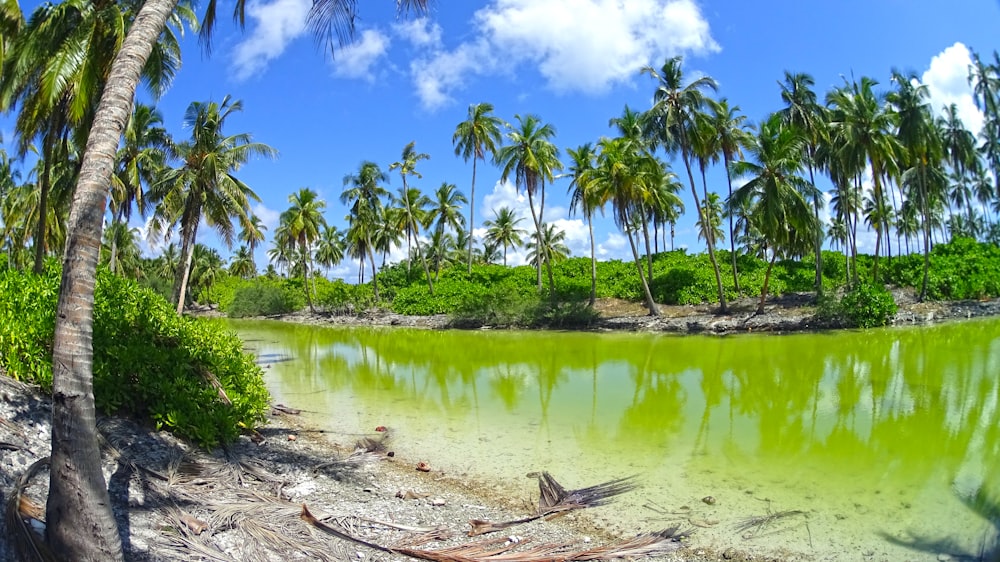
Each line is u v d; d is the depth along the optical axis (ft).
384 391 53.11
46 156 55.11
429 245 219.20
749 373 57.88
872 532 21.83
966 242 126.52
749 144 100.63
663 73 104.83
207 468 25.79
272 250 246.06
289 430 37.70
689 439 35.55
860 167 100.12
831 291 100.07
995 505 23.86
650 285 126.41
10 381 25.90
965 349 66.44
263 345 96.84
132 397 28.99
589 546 21.08
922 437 33.81
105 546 14.55
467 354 80.74
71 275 14.64
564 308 115.34
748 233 183.93
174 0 17.98
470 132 140.97
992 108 64.54
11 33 47.11
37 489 18.42
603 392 51.13
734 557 20.24
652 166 114.32
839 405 42.50
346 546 20.20
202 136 77.30
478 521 23.11
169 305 39.70
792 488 26.73
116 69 16.10
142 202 89.40
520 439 36.35
